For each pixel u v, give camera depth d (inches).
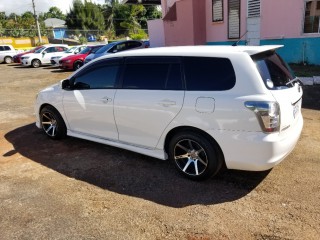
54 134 231.6
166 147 172.4
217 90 145.9
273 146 136.3
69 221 134.0
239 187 153.6
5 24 2252.7
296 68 461.1
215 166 153.1
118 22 2388.0
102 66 191.0
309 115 257.6
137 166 183.0
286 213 131.4
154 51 171.0
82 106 201.2
